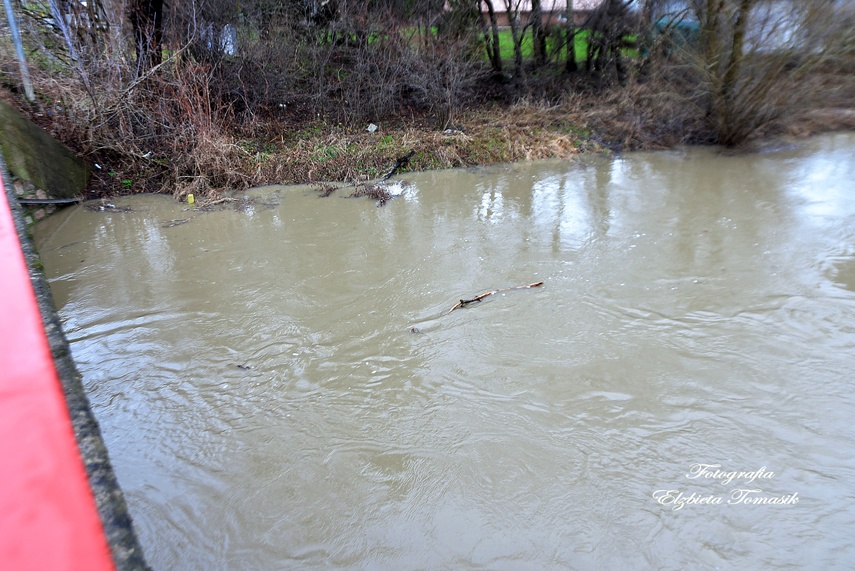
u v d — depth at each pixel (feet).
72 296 20.36
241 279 21.49
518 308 18.89
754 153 36.68
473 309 18.94
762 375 15.06
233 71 39.19
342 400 14.80
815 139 38.96
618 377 15.26
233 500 11.80
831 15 32.83
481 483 12.05
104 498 3.26
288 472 12.50
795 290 19.10
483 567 10.21
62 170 29.68
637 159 36.83
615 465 12.40
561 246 23.54
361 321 18.47
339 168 34.73
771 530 10.69
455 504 11.57
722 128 37.58
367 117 41.22
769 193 28.84
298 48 41.83
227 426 13.94
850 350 15.85
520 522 11.10
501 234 25.03
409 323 18.29
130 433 13.73
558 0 47.26
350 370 16.01
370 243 24.56
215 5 38.32
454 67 40.40
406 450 13.05
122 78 33.12
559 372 15.58
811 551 10.25
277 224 27.17
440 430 13.64
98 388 15.35
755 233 23.88
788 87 35.14
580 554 10.39
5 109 27.37
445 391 15.03
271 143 37.06
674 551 10.39
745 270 20.71
